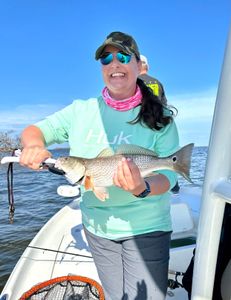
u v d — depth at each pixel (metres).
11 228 6.66
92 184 1.65
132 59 1.70
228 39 1.07
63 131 1.92
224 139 1.11
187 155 1.71
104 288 1.88
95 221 1.81
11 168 1.83
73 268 2.60
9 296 2.14
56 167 1.63
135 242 1.72
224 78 1.09
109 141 1.76
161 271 1.75
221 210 1.15
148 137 1.73
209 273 1.23
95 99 1.87
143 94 1.75
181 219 2.94
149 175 1.66
